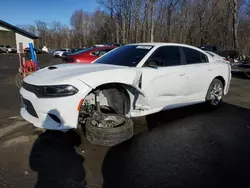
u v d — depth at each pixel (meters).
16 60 19.95
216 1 28.84
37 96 2.74
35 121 2.82
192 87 4.19
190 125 3.84
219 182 2.27
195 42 33.19
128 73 3.12
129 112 3.32
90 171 2.42
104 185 2.19
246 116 4.40
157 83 3.50
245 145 3.11
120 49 4.18
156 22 33.25
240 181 2.29
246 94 6.51
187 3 32.19
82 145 2.99
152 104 3.53
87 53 8.67
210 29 29.88
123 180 2.28
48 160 2.61
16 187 2.12
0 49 31.38
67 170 2.42
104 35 57.31
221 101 5.53
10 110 4.50
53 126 2.71
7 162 2.54
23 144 2.98
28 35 34.72
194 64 4.29
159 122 3.96
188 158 2.73
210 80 4.59
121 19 39.72
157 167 2.53
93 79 2.81
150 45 3.85
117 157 2.72
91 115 3.04
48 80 2.76
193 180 2.30
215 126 3.82
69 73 2.90
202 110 4.77
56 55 30.47
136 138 3.27
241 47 21.92
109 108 3.38
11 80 8.62
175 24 33.72
